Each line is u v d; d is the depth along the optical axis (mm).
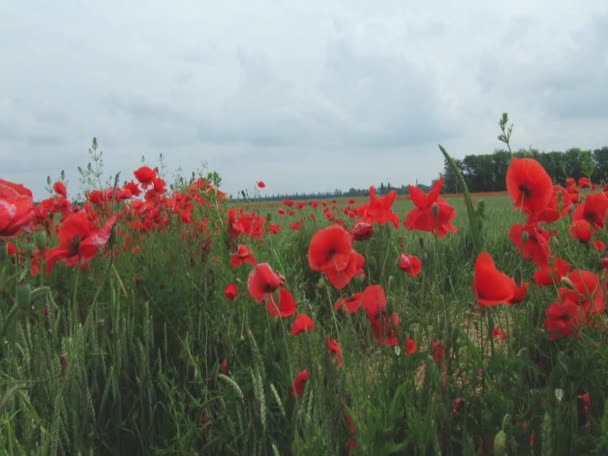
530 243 2078
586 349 1906
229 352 2646
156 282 3156
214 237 4699
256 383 1908
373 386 1920
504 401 1661
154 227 4930
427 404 1789
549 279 2082
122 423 2244
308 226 8109
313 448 1599
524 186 1966
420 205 2195
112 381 2268
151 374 2551
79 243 1910
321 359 1987
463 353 2189
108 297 2945
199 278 3406
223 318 2824
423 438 1567
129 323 2633
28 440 1661
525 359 1815
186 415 2348
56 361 1992
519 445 1572
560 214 2283
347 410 1604
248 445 2086
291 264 5617
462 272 2764
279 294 2133
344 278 2031
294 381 1946
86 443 2018
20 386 1530
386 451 1552
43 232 1938
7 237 1637
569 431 1620
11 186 1713
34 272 2637
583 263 2525
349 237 1975
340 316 2893
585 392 1855
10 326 1812
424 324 2166
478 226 1733
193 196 6004
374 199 2805
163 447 2254
